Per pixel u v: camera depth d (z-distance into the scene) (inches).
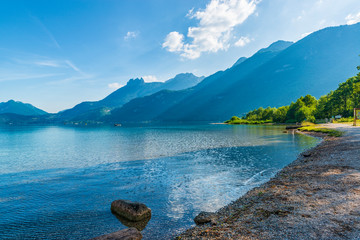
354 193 437.7
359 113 3545.8
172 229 426.6
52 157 1566.2
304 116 4783.5
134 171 999.0
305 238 287.3
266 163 1058.1
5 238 425.7
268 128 4665.4
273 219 365.7
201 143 2138.3
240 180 772.0
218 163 1115.9
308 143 1770.4
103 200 625.9
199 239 339.9
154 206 562.3
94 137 3619.6
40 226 471.5
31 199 649.6
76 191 719.1
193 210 523.2
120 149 1878.7
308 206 402.3
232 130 4325.8
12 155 1729.8
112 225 466.3
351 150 983.6
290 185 578.6
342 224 314.7
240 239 310.3
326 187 506.6
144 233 418.0
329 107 4667.8
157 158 1339.8
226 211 474.9
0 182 861.2
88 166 1166.3
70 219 502.3
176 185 749.9
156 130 5378.9
